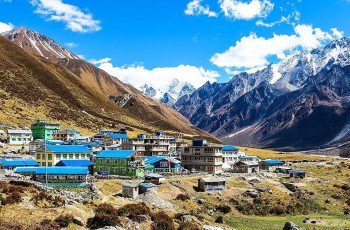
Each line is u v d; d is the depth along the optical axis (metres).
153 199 120.50
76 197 100.50
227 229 106.69
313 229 120.19
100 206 89.94
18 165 146.50
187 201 131.88
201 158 196.25
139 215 89.25
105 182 137.50
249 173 191.38
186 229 91.06
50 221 74.50
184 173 175.12
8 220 71.94
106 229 76.81
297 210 149.62
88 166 161.88
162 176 155.75
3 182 94.81
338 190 181.50
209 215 125.94
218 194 148.38
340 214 151.25
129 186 119.50
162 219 90.25
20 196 83.75
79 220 78.12
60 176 121.50
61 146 168.62
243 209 139.75
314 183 190.62
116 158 162.62
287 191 170.25
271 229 117.88
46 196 88.31
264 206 145.00
